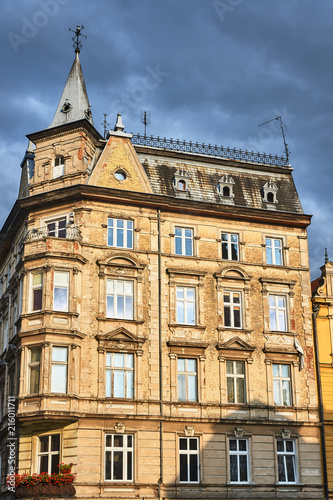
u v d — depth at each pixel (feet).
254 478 131.75
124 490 123.13
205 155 153.28
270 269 146.20
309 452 137.28
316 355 144.05
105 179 139.54
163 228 140.97
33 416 120.26
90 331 129.29
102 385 127.03
